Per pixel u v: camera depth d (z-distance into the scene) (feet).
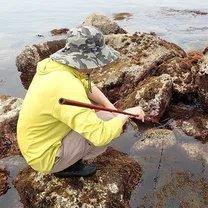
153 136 6.69
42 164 4.76
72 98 4.24
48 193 5.27
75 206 5.10
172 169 5.96
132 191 5.57
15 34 13.48
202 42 11.76
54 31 13.64
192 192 5.50
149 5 17.72
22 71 10.18
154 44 9.02
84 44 4.32
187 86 7.66
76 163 5.16
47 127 4.53
